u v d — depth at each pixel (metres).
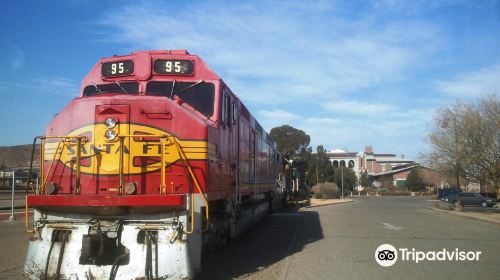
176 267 7.67
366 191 90.88
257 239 15.38
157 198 7.63
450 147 43.19
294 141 76.12
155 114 8.66
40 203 7.86
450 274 9.70
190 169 8.45
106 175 8.34
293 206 35.88
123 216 7.89
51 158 8.69
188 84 9.98
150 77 9.92
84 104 8.61
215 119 9.94
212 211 10.46
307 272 9.86
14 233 15.75
